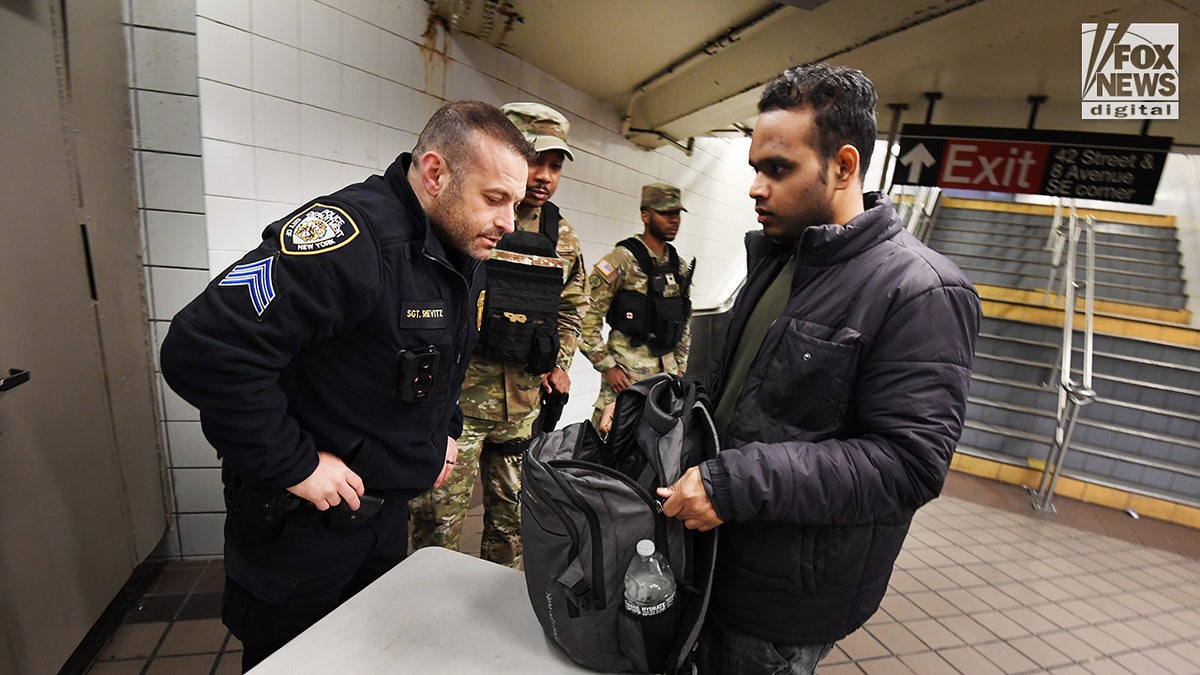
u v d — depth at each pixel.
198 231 1.70
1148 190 2.48
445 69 2.19
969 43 1.80
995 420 3.83
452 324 1.01
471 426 1.64
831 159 0.79
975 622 2.05
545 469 0.82
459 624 0.92
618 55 2.42
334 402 0.91
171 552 1.88
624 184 3.33
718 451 0.83
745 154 4.71
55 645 1.26
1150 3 1.65
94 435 1.44
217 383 0.77
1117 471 3.42
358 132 1.95
